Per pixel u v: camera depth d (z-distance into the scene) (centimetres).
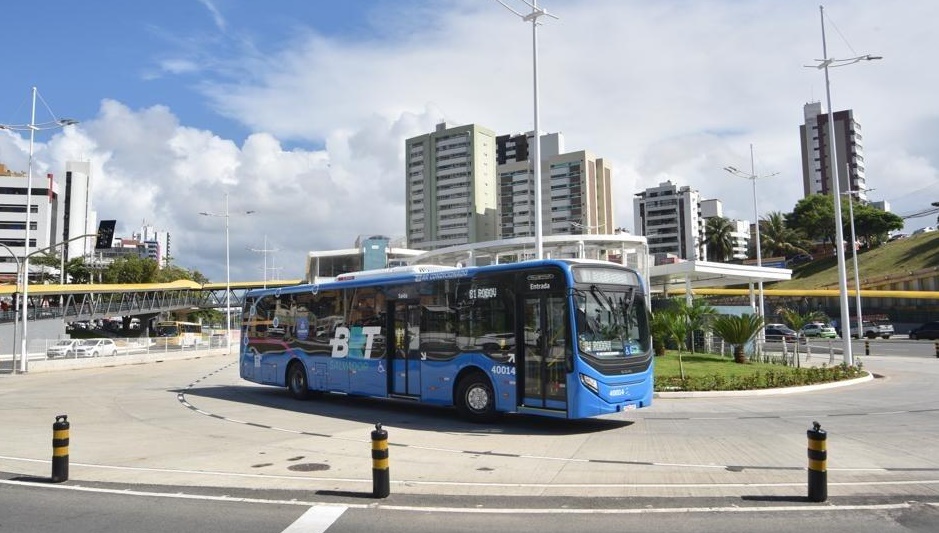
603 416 1491
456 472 915
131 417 1535
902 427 1289
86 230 13175
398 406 1736
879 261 9850
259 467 954
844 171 13175
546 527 651
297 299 1897
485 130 12800
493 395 1356
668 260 5641
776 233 11556
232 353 5597
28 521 688
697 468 930
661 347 3112
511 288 1340
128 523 677
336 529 649
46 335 6169
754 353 3102
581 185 12338
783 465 947
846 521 663
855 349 4459
